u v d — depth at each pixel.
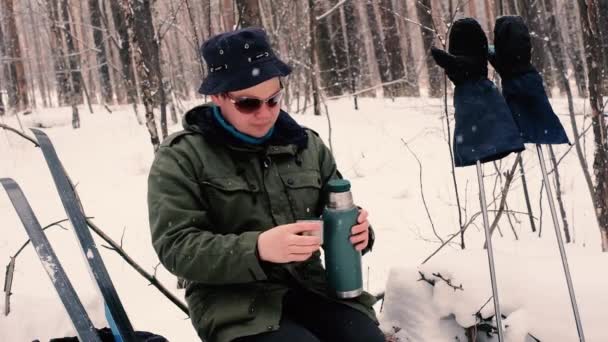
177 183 1.78
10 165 8.89
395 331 2.47
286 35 13.41
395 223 5.70
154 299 3.92
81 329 1.59
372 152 8.76
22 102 16.23
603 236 3.98
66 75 15.62
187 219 1.74
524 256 2.46
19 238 5.53
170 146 1.86
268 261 1.65
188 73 18.08
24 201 1.86
